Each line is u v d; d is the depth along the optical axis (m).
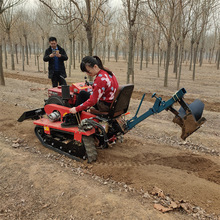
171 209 3.03
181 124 3.58
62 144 4.40
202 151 5.01
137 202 3.13
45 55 6.48
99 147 4.47
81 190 3.31
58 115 4.56
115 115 3.99
